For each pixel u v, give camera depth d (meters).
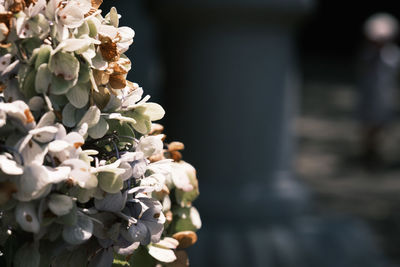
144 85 7.11
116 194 1.00
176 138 5.17
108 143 1.10
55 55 0.98
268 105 5.10
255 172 5.14
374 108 8.30
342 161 7.91
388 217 5.79
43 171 0.90
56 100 1.01
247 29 4.98
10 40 0.97
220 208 5.07
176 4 4.84
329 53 20.39
